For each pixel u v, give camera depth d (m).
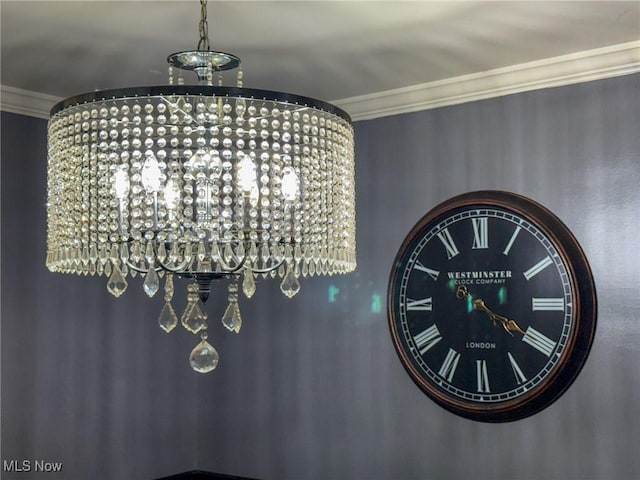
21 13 2.59
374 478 3.58
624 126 3.03
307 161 1.90
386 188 3.64
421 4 2.56
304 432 3.82
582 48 3.01
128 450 3.84
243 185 1.76
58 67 3.17
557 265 3.12
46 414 3.52
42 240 3.54
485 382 3.27
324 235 1.95
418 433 3.48
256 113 1.85
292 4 2.54
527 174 3.25
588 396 3.05
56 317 3.58
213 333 4.15
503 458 3.24
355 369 3.68
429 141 3.53
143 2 2.51
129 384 3.87
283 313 3.93
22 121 3.50
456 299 3.37
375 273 3.64
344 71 3.28
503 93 3.32
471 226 3.36
